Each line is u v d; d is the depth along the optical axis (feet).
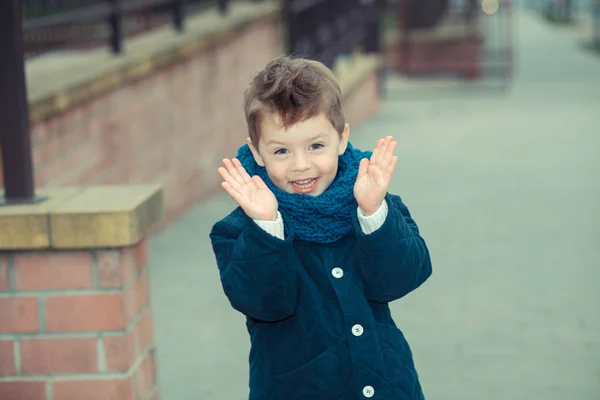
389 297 9.86
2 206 13.35
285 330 9.82
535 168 39.06
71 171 22.79
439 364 18.44
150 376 14.46
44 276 13.17
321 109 9.12
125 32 31.58
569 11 148.36
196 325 21.07
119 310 13.20
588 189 34.68
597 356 18.61
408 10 72.79
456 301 22.26
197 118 32.40
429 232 29.01
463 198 33.71
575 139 45.83
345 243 9.91
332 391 9.69
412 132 49.67
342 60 53.88
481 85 69.00
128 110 26.48
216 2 39.73
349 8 54.90
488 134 48.29
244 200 9.27
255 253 9.29
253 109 9.21
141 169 27.50
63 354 13.32
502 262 25.49
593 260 25.45
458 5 91.66
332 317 9.71
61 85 21.91
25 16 24.97
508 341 19.56
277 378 9.82
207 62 33.30
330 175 9.53
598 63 82.02
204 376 18.17
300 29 42.68
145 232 13.64
